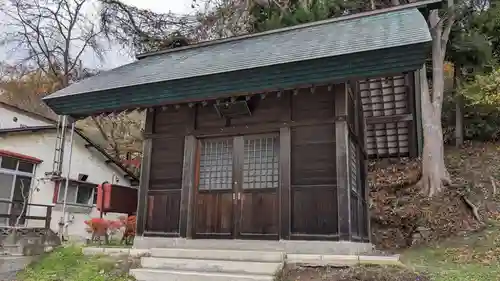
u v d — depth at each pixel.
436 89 11.34
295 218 5.91
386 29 6.30
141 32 18.02
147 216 6.91
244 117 6.66
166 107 7.11
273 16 12.98
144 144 7.25
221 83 6.17
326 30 7.64
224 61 6.78
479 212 9.12
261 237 6.12
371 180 12.30
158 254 5.94
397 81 9.83
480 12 13.01
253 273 5.02
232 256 5.47
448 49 12.77
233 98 6.47
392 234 9.45
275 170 6.34
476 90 10.88
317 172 5.97
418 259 6.88
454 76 14.00
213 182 6.72
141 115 20.77
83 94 7.04
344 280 4.42
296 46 6.62
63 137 13.20
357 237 6.58
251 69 5.85
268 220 6.16
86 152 15.02
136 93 6.77
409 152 12.52
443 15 11.20
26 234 7.51
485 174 11.06
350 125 6.51
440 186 10.49
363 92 10.05
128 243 9.80
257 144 6.57
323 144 6.04
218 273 5.08
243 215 6.34
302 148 6.15
